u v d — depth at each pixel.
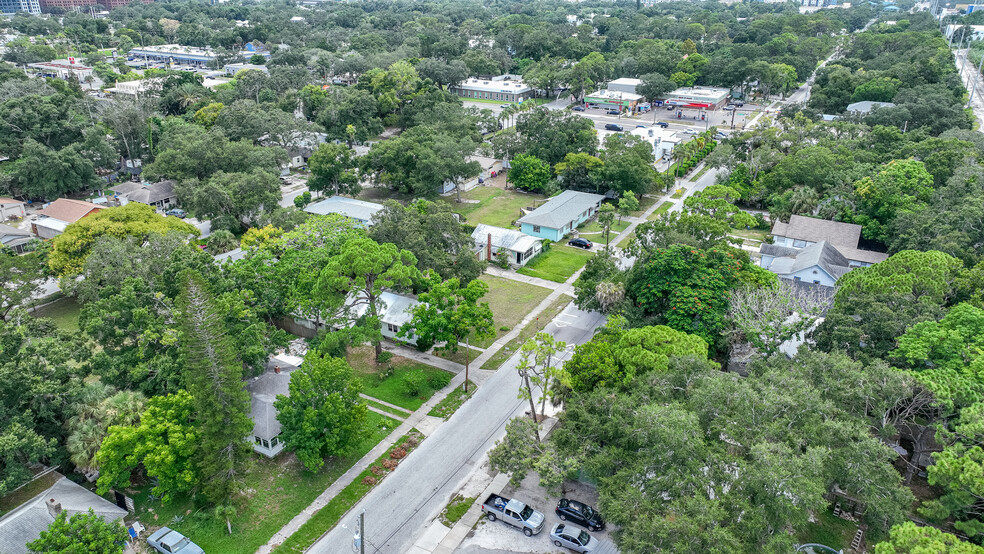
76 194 109.31
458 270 72.19
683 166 125.44
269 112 128.25
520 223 96.44
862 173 93.81
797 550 35.78
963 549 30.70
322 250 66.62
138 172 122.25
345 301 62.59
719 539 31.45
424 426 53.06
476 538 41.50
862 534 41.06
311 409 44.94
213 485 41.41
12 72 148.75
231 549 40.28
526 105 140.62
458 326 57.19
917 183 85.62
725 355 60.81
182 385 48.25
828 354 48.25
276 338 57.94
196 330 40.03
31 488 42.28
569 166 110.75
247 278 61.47
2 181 103.25
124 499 43.28
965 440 39.28
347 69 190.38
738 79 187.38
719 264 63.34
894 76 153.38
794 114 142.50
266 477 46.81
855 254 80.00
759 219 96.38
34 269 68.06
